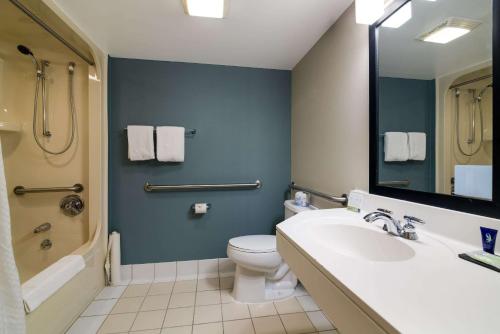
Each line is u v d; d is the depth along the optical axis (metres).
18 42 1.64
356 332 0.48
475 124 0.71
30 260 1.73
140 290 1.79
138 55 1.89
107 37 1.62
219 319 1.45
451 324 0.39
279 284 1.74
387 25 1.06
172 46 1.75
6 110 1.68
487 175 0.68
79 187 1.78
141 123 1.95
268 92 2.17
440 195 0.82
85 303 1.54
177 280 1.95
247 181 2.15
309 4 1.29
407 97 0.96
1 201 0.85
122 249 1.95
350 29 1.30
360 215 1.12
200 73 2.04
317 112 1.69
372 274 0.56
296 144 2.08
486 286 0.51
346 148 1.35
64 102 1.77
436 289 0.50
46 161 1.76
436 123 0.84
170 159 1.90
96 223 1.75
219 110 2.08
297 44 1.73
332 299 0.57
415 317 0.41
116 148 1.92
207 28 1.51
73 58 1.77
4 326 0.84
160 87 1.98
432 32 0.86
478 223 0.70
